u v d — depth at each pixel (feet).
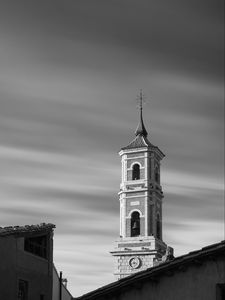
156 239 260.42
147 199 268.62
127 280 61.93
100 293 62.44
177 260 60.85
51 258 94.43
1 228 84.58
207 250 60.29
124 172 278.46
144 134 288.51
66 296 128.88
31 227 88.53
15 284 82.43
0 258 79.46
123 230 267.39
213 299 59.52
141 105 297.53
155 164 279.28
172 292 60.85
